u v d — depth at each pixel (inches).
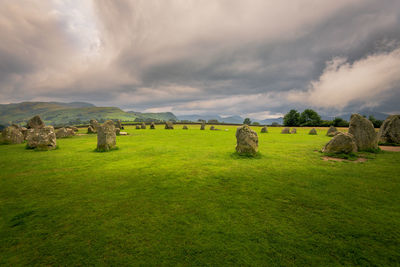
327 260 124.2
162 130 1749.5
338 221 168.4
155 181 283.1
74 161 422.3
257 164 381.1
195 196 225.8
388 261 122.3
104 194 234.7
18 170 348.2
